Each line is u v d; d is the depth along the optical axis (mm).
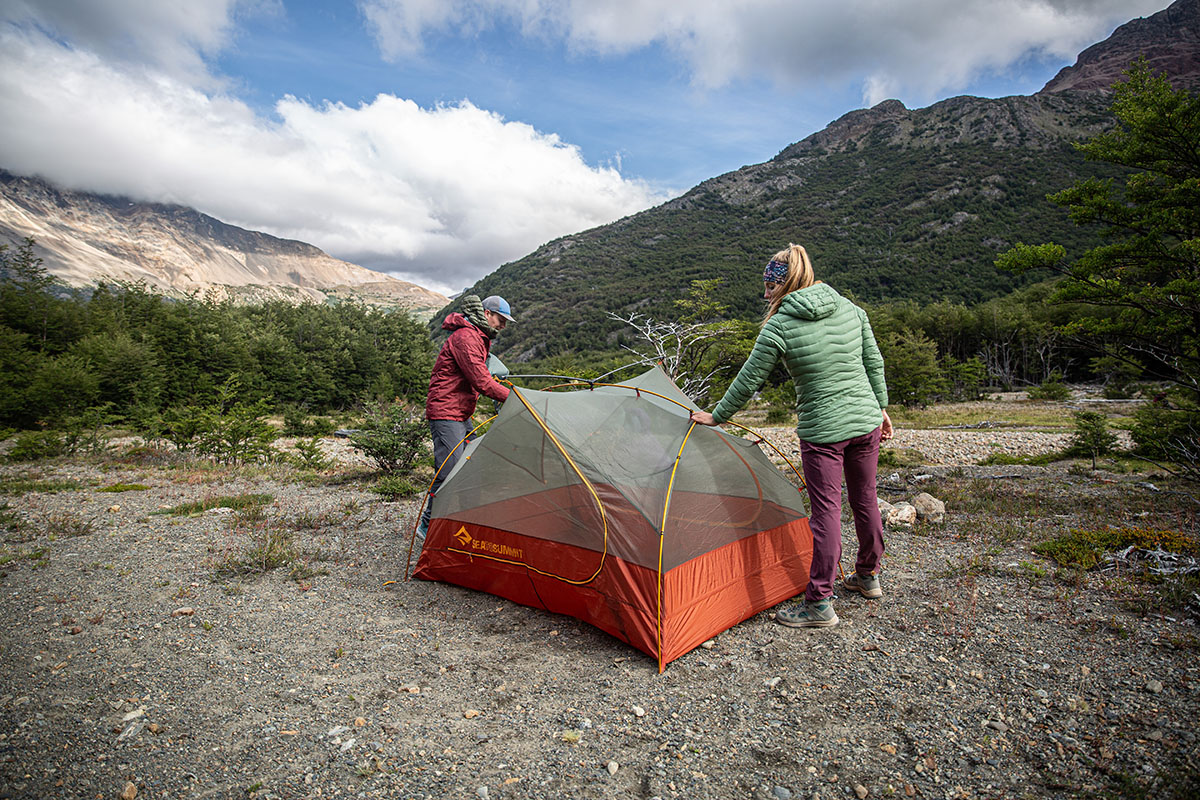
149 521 6219
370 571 4613
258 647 3320
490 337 5000
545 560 3754
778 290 3436
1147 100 6598
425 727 2541
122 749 2365
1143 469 9656
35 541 5434
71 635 3461
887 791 2045
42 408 24453
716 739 2410
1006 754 2186
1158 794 1892
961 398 42656
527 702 2744
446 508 4301
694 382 12828
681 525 3357
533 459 3918
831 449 3275
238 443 12172
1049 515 5730
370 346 58656
